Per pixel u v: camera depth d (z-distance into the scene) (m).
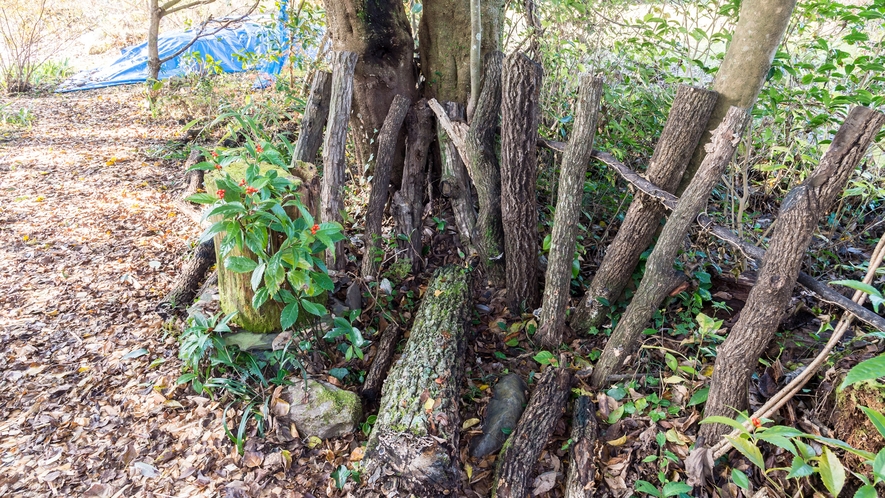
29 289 3.53
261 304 2.43
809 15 2.88
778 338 2.51
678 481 2.02
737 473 1.60
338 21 3.51
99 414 2.51
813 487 1.89
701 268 2.83
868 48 3.01
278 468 2.22
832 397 2.02
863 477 1.37
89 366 2.83
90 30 11.65
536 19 3.84
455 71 3.73
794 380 1.89
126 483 2.17
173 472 2.21
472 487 2.19
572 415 2.43
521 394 2.58
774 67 2.58
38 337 3.06
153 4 6.95
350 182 4.32
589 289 2.91
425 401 2.26
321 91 3.77
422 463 2.03
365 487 2.06
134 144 6.32
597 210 3.62
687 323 2.69
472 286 3.14
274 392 2.46
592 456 2.14
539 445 2.23
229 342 2.63
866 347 2.24
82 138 6.57
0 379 2.75
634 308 2.42
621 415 2.36
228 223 2.24
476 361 2.85
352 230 3.81
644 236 2.66
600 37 3.67
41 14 9.55
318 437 2.37
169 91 7.44
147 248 4.07
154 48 7.12
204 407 2.49
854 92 2.73
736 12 2.89
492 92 3.11
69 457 2.29
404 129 3.80
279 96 5.80
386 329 2.90
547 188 3.67
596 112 2.50
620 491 2.06
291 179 2.56
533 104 2.67
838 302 1.79
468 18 3.53
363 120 3.81
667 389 2.46
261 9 6.31
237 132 5.28
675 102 2.45
